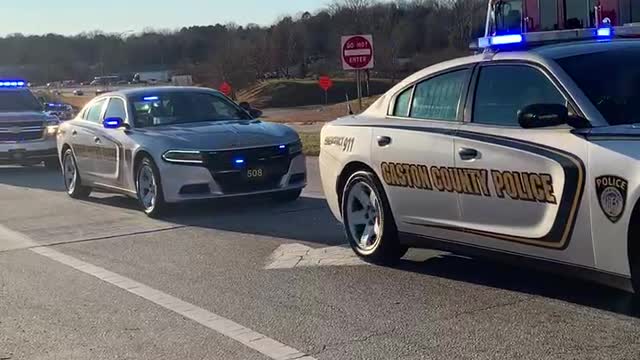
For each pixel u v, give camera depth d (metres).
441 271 6.72
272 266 7.27
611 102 5.30
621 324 5.10
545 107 5.19
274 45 77.62
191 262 7.59
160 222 9.91
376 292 6.20
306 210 10.28
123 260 7.82
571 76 5.46
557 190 5.20
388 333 5.22
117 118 10.98
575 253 5.15
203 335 5.39
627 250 4.82
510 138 5.59
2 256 8.23
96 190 12.20
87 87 77.44
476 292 6.04
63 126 12.81
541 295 5.84
